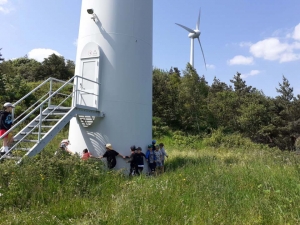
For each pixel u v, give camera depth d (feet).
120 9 33.88
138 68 34.17
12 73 105.50
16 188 18.11
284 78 113.50
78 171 21.90
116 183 22.24
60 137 51.26
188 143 75.56
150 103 36.35
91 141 32.30
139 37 34.83
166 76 115.85
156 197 17.97
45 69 131.54
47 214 15.66
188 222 14.73
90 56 33.27
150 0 37.58
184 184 21.52
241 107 107.96
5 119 24.14
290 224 14.29
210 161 33.32
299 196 17.40
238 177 22.74
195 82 98.68
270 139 100.89
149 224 14.15
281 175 22.62
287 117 106.32
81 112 29.12
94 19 34.06
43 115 28.78
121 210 15.48
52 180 20.01
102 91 32.53
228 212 16.07
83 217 16.07
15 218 14.80
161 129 83.30
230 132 95.09
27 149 24.29
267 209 16.08
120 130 31.99
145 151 34.04
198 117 96.43
